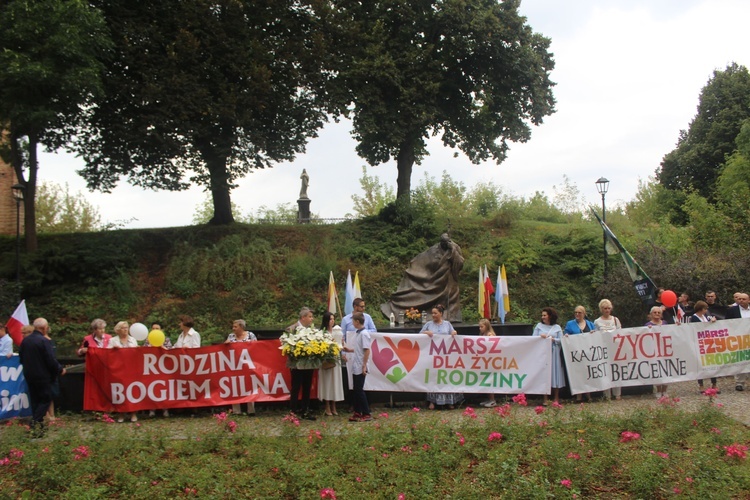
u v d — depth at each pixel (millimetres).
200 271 22766
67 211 35906
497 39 25672
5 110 18922
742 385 12148
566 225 27531
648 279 15930
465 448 7930
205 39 23172
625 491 6766
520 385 11320
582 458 7305
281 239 25641
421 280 16531
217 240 25047
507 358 11383
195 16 22766
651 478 6656
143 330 10852
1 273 21328
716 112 42344
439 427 8812
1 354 10523
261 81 22984
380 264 23953
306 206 35062
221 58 23578
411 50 26312
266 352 11195
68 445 8172
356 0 27109
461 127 29062
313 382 11289
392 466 7250
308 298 22203
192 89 22594
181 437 9227
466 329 15805
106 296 21609
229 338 11594
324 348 10305
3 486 7000
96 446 8117
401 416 10328
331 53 25281
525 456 7613
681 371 11844
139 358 10828
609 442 7797
